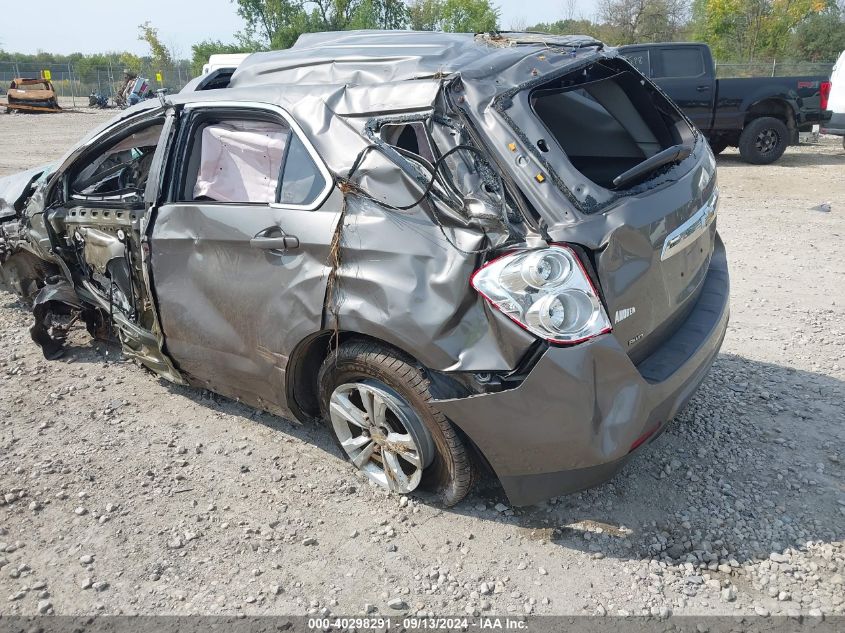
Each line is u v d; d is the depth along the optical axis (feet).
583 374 8.17
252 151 10.89
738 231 26.13
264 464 11.55
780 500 10.27
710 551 9.28
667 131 12.31
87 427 12.78
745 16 116.98
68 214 13.84
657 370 9.23
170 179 11.76
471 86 9.23
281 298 10.12
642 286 8.88
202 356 11.80
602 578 8.88
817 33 111.96
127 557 9.50
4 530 10.05
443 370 8.71
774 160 42.34
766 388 13.58
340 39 12.38
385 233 9.05
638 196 9.00
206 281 11.14
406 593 8.76
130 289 13.25
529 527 9.83
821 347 15.44
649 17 136.98
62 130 63.21
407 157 9.18
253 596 8.77
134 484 11.07
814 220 27.68
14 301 19.11
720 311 10.74
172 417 13.10
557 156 8.82
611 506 10.21
